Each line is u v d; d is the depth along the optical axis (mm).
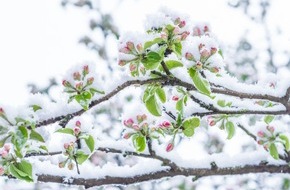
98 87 1393
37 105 1391
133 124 1430
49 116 1390
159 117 1446
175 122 1460
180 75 1406
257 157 1495
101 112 2383
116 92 1399
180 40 1379
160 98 1417
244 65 2645
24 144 1359
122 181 1453
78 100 1383
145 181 1462
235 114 1479
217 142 2639
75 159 1418
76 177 1441
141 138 1437
